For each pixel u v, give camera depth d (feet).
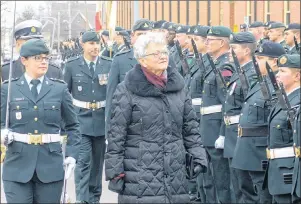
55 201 20.63
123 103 17.81
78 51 58.13
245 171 23.65
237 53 24.79
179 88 18.16
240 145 23.35
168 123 17.84
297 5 62.39
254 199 24.02
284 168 20.35
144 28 28.27
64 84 20.90
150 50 17.61
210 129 26.68
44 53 20.24
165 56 17.69
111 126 17.97
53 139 20.40
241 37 24.72
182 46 32.71
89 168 29.14
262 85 22.29
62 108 20.84
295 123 19.42
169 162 17.74
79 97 29.84
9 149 20.21
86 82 29.78
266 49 22.79
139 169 17.66
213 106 26.61
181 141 18.24
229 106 24.85
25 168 20.11
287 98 19.94
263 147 22.91
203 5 94.68
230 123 24.84
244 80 24.09
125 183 17.81
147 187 17.57
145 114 17.71
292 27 34.99
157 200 17.56
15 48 26.25
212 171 26.91
